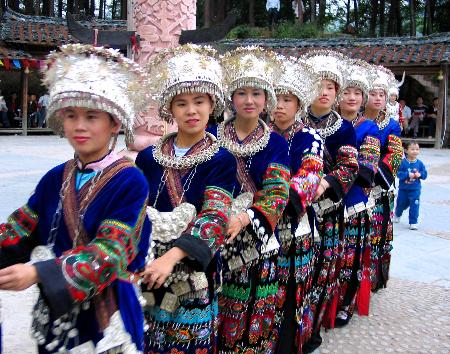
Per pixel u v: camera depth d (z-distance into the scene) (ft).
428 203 29.07
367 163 12.25
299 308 10.29
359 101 12.72
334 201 11.02
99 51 5.82
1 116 68.03
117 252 5.47
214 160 7.62
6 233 6.14
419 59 59.57
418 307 14.08
